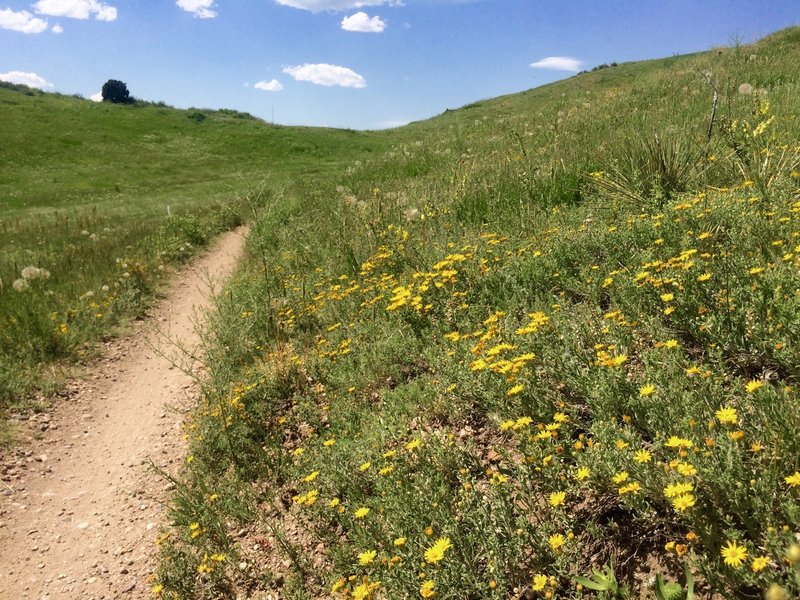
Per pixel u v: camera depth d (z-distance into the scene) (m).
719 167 6.43
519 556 2.60
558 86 53.34
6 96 52.75
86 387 7.54
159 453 5.79
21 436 6.17
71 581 4.20
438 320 5.12
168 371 8.05
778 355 2.83
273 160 46.41
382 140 53.44
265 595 3.51
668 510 2.43
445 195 9.61
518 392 3.20
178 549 4.14
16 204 28.61
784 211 4.29
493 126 21.77
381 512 3.24
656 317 3.61
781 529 2.01
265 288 8.41
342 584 3.03
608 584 2.29
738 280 3.50
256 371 5.96
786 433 2.30
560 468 2.73
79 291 10.57
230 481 4.67
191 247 15.28
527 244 5.98
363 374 5.04
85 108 54.03
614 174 7.08
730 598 1.98
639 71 48.47
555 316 4.09
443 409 3.99
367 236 8.67
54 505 5.21
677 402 2.70
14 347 7.93
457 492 3.14
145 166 41.81
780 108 9.09
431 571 2.58
